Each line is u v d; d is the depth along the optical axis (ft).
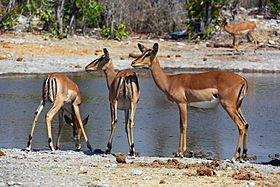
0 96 67.56
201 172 33.22
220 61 98.32
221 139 48.19
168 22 134.62
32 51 100.12
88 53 101.71
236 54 105.19
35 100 65.21
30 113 58.29
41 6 122.62
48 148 45.11
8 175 33.35
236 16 135.13
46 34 117.60
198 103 40.86
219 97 40.01
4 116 56.75
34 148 45.06
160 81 41.91
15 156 39.86
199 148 45.06
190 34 125.08
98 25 132.26
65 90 42.80
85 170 34.60
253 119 56.18
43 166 36.04
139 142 47.21
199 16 124.26
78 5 121.08
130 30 134.72
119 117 57.26
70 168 35.37
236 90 39.50
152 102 65.05
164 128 52.34
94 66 43.19
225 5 136.77
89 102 64.54
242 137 39.60
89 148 43.88
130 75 40.88
